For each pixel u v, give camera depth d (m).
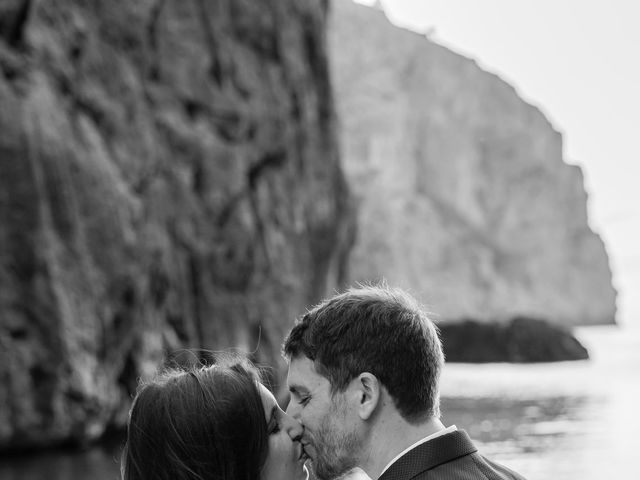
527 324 45.97
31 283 11.80
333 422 1.89
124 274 13.24
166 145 15.94
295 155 20.48
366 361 1.88
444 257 74.94
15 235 11.77
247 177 17.86
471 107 86.94
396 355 1.87
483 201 86.25
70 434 11.98
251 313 17.16
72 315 12.14
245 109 17.72
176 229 15.59
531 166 89.81
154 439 1.77
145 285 13.84
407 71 83.75
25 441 11.59
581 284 92.50
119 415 13.38
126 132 14.55
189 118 16.77
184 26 16.98
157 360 14.14
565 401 22.30
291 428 1.92
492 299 76.69
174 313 15.20
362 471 1.89
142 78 15.77
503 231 86.19
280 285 18.48
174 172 15.88
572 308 90.62
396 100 78.00
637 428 16.05
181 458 1.76
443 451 1.84
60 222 12.34
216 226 16.48
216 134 17.14
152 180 15.05
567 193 94.12
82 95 13.73
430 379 1.90
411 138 80.50
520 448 13.36
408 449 1.84
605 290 95.88
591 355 49.88
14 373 11.45
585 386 27.86
